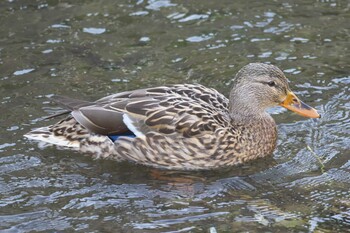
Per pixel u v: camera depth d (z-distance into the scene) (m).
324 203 13.13
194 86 15.19
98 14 19.36
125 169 14.43
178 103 14.59
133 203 13.30
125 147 14.47
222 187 13.80
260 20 19.00
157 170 14.47
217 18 19.12
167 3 19.80
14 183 13.77
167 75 16.91
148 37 18.39
